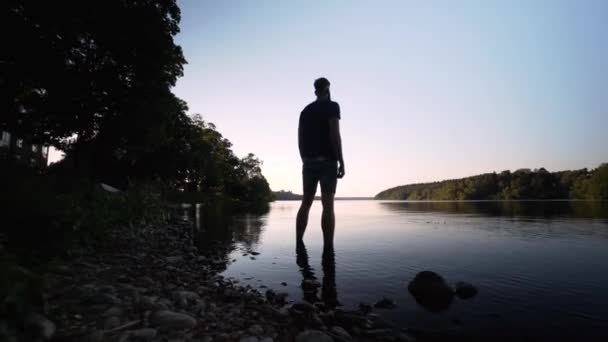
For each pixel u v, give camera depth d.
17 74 11.46
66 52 12.52
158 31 14.63
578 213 13.92
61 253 3.49
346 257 4.16
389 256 4.17
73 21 11.88
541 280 2.88
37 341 1.44
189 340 1.72
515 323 1.99
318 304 2.48
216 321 2.06
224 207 25.38
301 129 5.21
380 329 1.97
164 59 15.12
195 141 38.03
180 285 2.95
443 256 4.10
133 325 1.86
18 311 1.44
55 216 3.50
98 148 16.80
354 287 2.88
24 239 3.08
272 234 6.83
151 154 29.17
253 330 1.91
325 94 5.10
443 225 8.65
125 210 6.43
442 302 2.43
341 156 4.88
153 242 5.51
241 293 2.72
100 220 4.62
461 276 3.08
